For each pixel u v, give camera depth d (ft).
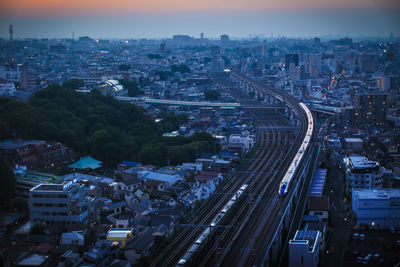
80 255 565.94
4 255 540.93
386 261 568.82
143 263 556.51
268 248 538.06
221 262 525.34
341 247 611.47
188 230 648.38
